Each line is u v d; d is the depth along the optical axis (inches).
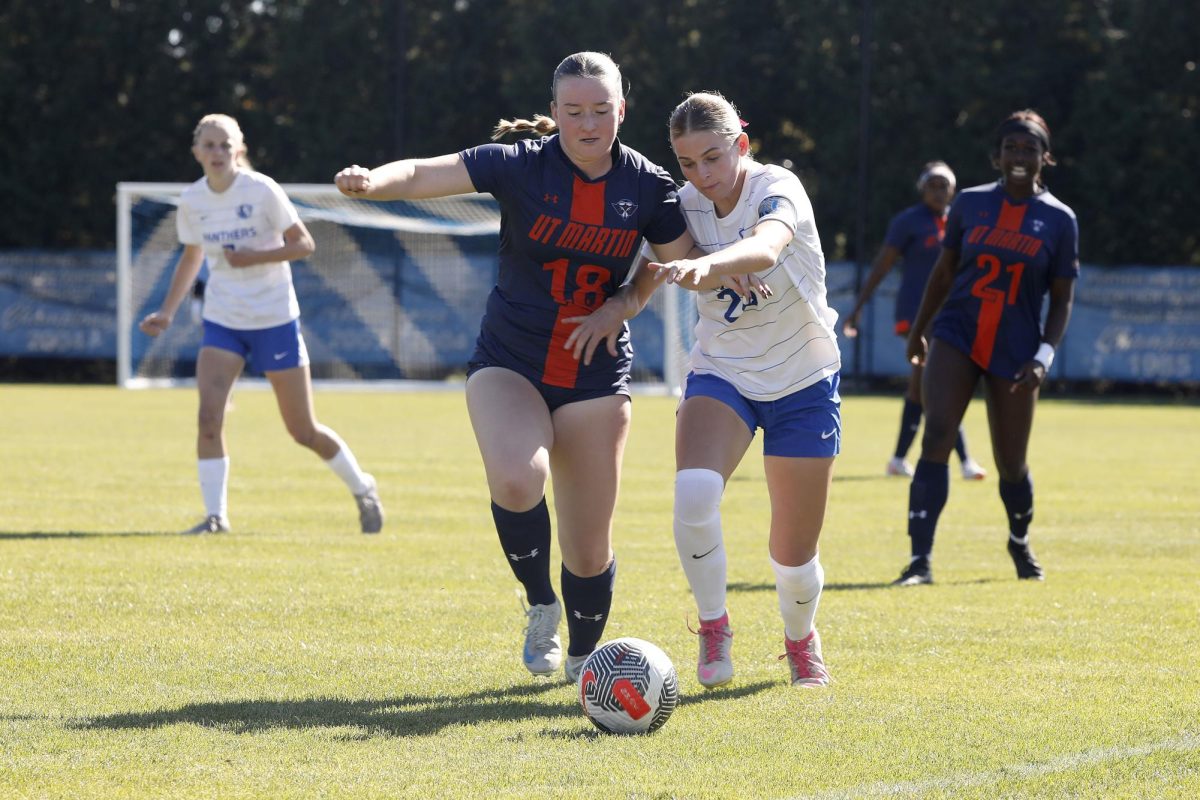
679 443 688.4
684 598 941.8
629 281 711.7
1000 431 1044.5
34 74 4424.2
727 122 656.4
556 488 709.9
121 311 3789.4
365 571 1039.0
